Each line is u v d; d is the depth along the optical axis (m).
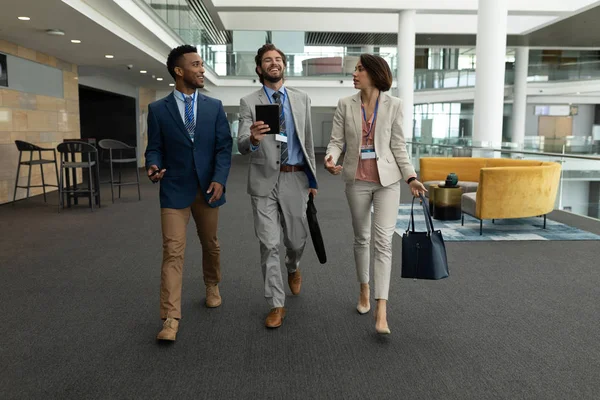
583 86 21.38
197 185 3.20
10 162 9.39
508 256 5.11
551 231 6.31
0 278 4.38
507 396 2.40
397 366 2.71
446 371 2.65
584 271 4.56
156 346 2.97
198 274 4.47
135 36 10.03
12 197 9.48
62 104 11.73
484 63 10.70
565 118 26.95
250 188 3.28
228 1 15.37
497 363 2.75
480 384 2.52
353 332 3.18
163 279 3.09
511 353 2.87
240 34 19.89
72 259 5.03
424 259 3.06
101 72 13.77
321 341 3.04
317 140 34.12
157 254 5.24
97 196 8.73
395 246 5.57
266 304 3.70
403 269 3.09
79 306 3.66
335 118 3.35
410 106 16.25
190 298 3.82
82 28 8.31
